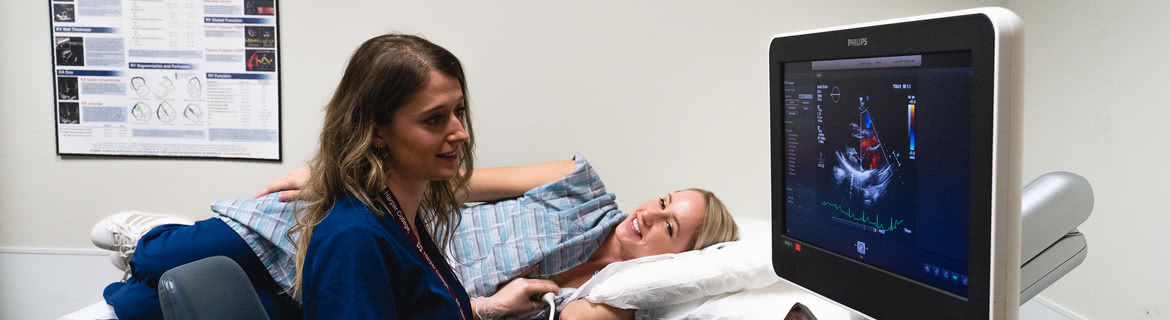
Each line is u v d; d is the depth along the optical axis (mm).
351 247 1073
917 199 938
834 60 1047
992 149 807
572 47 3232
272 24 3227
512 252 2066
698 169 3289
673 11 3209
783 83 1170
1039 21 3031
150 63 3273
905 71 928
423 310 1197
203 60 3262
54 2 3250
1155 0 2367
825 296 1124
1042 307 3057
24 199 3389
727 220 2129
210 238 1659
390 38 1167
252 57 3250
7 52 3295
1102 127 2652
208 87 3275
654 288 1780
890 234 992
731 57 3225
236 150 3311
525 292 1918
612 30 3221
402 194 1217
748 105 3244
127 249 2018
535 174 2303
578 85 3252
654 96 3254
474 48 3236
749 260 1805
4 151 3363
